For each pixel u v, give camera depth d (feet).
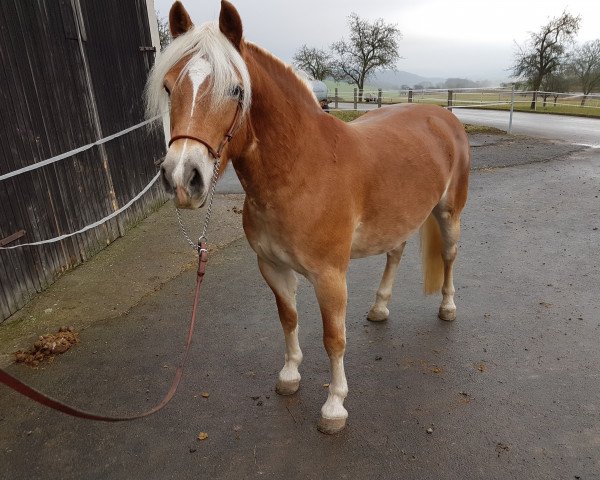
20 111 12.21
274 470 7.23
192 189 5.22
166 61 5.54
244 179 6.68
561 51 83.15
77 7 14.66
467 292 12.67
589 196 21.30
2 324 11.57
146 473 7.24
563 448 7.43
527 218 18.65
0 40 11.56
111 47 16.85
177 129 5.28
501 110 66.69
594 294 12.26
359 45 102.42
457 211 10.71
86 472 7.29
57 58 13.80
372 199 7.84
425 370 9.48
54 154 13.64
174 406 8.68
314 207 6.75
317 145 6.82
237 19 5.56
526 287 12.81
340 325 7.57
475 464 7.19
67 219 14.29
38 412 8.58
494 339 10.44
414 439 7.73
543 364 9.51
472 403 8.50
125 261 15.25
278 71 6.56
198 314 11.91
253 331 11.09
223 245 16.48
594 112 61.05
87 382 9.40
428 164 9.03
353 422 8.16
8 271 11.80
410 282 13.50
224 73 5.28
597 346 10.03
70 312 12.09
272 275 8.00
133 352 10.37
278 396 8.90
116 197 17.20
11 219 11.91
